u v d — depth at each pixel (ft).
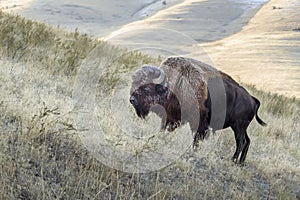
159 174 83.30
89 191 70.74
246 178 96.12
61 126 85.71
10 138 74.90
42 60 129.49
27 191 65.21
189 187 83.10
